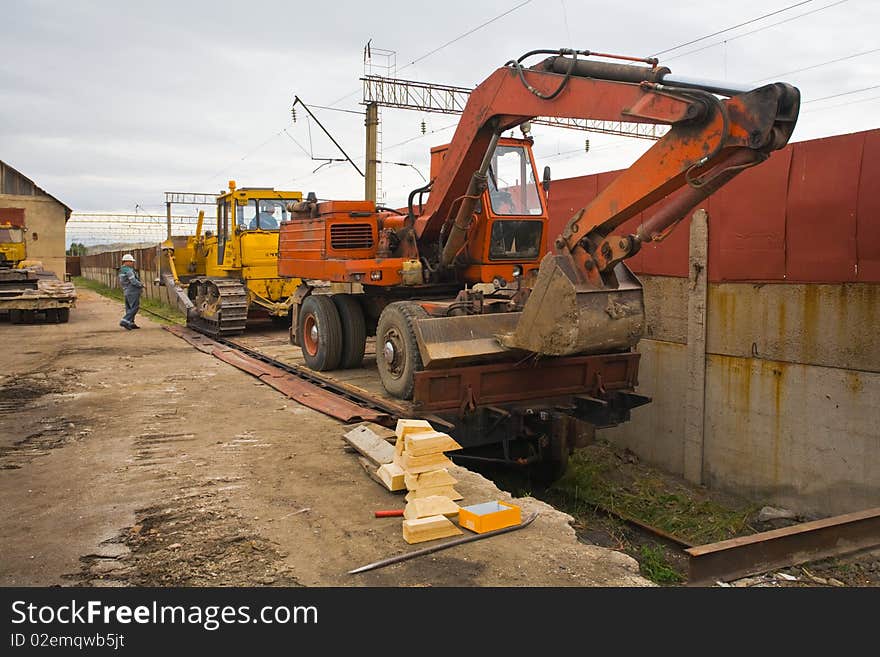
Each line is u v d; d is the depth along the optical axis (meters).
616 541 6.39
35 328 15.95
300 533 3.97
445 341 6.07
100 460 5.39
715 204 8.04
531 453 7.46
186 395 7.89
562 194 10.34
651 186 5.03
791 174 7.24
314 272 9.09
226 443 5.86
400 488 4.62
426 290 8.40
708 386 8.23
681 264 8.58
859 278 6.67
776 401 7.49
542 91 5.95
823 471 7.05
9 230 20.22
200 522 4.15
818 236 7.01
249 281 14.13
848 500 6.82
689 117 4.60
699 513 7.35
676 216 5.09
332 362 8.99
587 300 5.48
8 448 5.73
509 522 4.06
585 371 6.82
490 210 7.54
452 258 7.78
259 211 14.38
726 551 4.05
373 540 3.87
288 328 15.30
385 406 6.86
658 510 7.43
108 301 26.20
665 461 8.92
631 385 7.08
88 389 8.23
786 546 4.29
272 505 4.42
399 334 7.05
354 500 4.50
